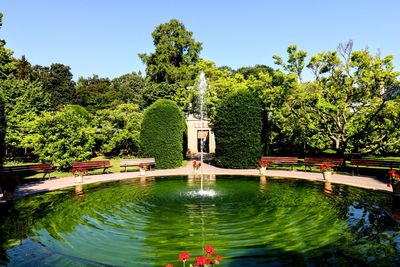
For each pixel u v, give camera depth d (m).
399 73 14.63
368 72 15.58
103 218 8.27
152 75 36.00
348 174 15.40
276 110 18.73
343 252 5.74
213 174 16.14
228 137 18.23
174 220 8.00
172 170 17.70
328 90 17.19
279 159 17.36
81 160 18.09
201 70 27.34
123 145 26.97
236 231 7.05
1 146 14.02
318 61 17.17
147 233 7.00
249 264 5.27
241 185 13.08
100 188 12.62
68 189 12.45
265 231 7.02
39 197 10.97
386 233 6.74
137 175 15.97
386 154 22.61
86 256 5.72
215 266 5.18
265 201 10.01
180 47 36.44
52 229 7.37
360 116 17.41
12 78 27.17
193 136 32.12
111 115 26.20
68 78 52.00
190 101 27.75
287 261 5.37
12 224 7.80
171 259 5.55
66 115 17.97
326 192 11.32
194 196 10.91
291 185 12.90
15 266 5.32
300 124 18.72
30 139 21.66
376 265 5.18
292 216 8.22
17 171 13.40
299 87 16.94
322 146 20.64
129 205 9.69
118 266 5.28
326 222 7.64
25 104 25.44
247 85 22.53
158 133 18.50
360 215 8.20
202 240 6.49
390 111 15.54
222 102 18.78
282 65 17.89
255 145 17.92
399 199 10.01
